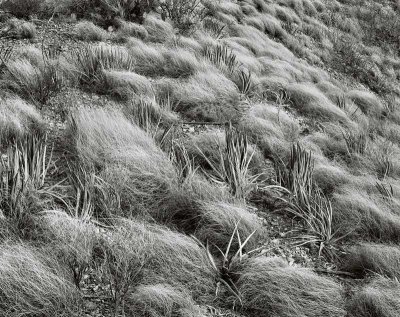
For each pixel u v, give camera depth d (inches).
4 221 122.5
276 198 175.3
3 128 168.1
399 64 517.3
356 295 124.9
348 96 346.9
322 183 191.5
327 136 242.5
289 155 203.9
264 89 287.3
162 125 208.2
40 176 147.3
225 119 227.8
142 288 111.2
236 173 169.3
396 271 137.5
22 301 102.2
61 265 113.1
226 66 284.8
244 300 120.0
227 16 414.9
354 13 629.3
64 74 233.5
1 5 304.2
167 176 157.1
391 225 164.2
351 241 160.1
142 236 126.3
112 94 228.7
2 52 242.7
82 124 175.3
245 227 143.3
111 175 148.3
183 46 306.5
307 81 345.1
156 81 251.4
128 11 333.7
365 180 195.8
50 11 319.0
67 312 104.3
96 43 293.3
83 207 134.6
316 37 503.5
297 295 121.0
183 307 111.0
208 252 127.0
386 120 329.4
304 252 150.5
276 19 478.6
